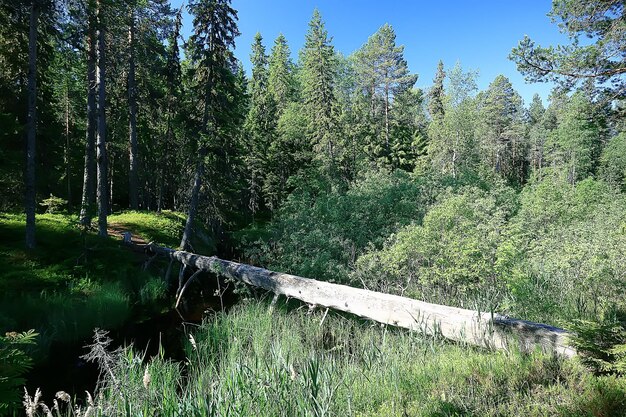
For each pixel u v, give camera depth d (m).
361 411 3.91
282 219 17.36
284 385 3.89
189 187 21.50
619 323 4.16
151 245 15.26
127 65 24.61
